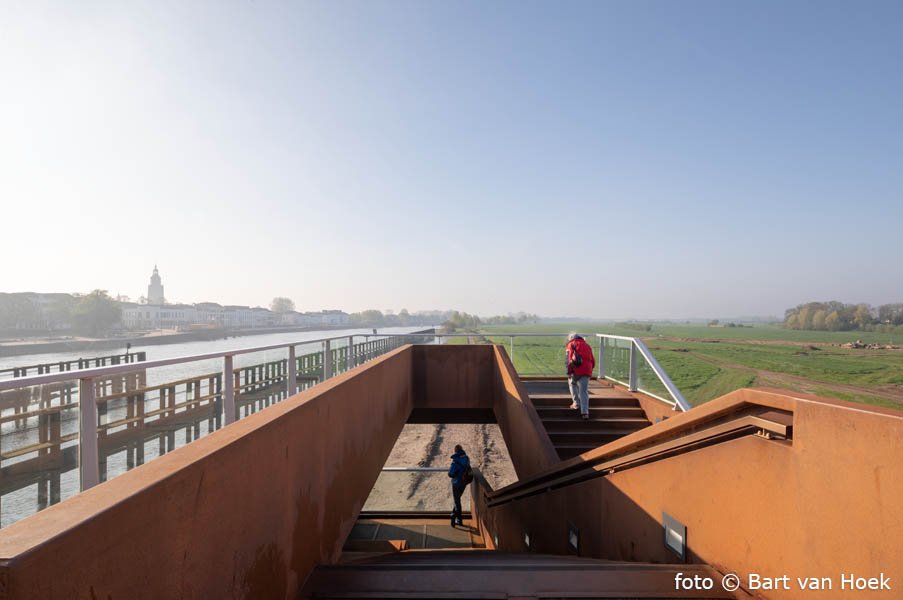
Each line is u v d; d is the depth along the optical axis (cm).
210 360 305
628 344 892
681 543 281
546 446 571
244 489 197
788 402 204
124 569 126
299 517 263
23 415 187
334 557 332
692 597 230
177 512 150
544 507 546
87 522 113
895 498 158
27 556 96
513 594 235
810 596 192
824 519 186
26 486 187
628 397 815
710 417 253
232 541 186
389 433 626
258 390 405
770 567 215
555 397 848
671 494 294
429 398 989
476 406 987
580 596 232
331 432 330
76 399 208
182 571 153
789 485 204
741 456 235
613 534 370
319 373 619
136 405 246
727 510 244
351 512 390
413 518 1173
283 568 238
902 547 155
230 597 184
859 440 172
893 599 158
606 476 385
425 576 259
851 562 174
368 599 239
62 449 201
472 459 1864
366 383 462
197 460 162
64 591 106
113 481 139
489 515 916
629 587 239
